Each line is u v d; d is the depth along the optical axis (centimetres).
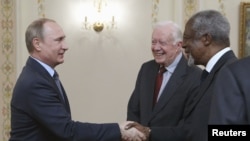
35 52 226
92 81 487
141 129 243
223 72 138
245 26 475
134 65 486
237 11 480
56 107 217
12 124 222
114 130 233
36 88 212
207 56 186
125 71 487
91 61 484
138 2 482
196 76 251
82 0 479
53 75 231
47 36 223
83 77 485
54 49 225
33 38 224
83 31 481
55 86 222
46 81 216
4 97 471
